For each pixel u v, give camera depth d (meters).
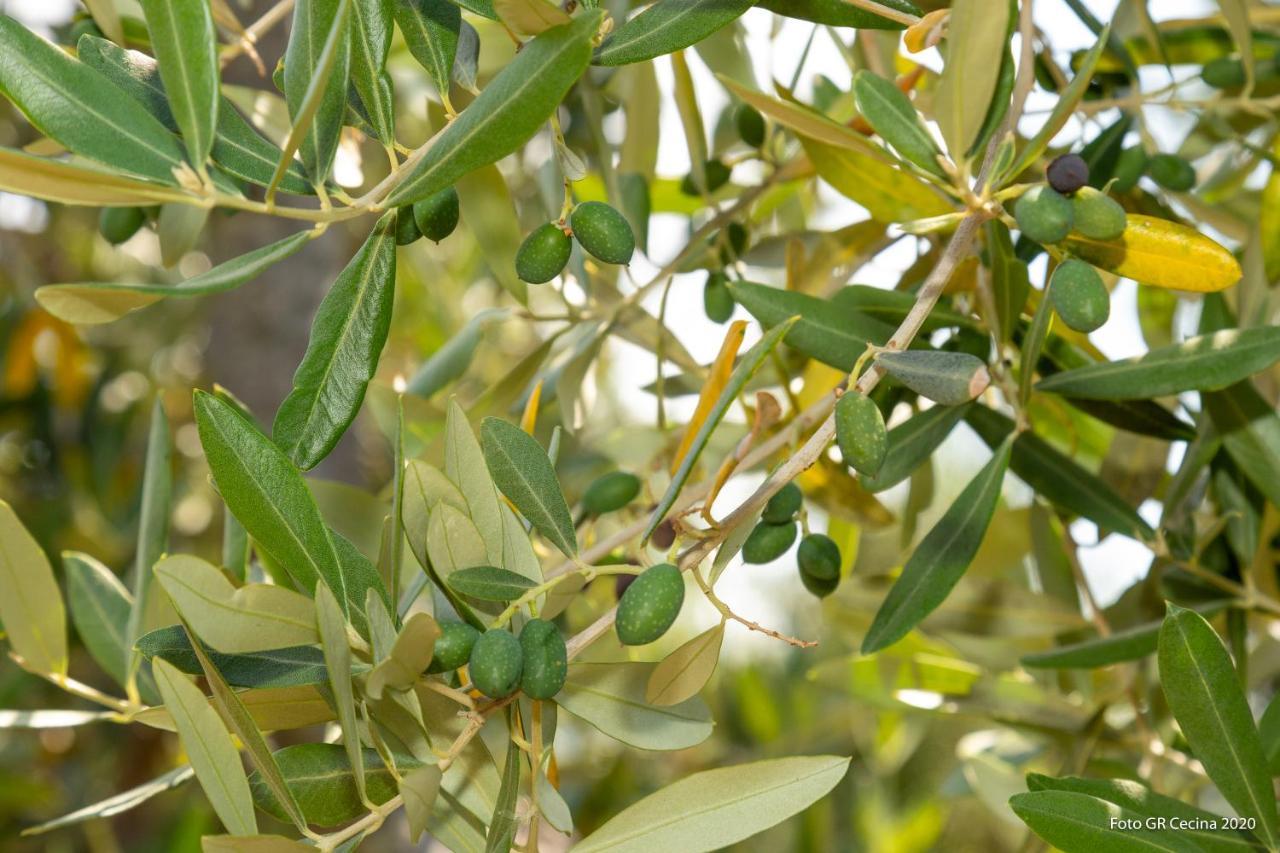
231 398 0.62
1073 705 0.77
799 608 1.42
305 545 0.53
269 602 0.52
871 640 0.60
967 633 0.73
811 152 0.67
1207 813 0.56
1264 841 0.55
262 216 1.08
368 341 0.54
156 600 0.66
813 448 0.53
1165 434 0.66
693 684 0.54
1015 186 0.54
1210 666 0.55
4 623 0.64
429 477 0.54
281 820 0.54
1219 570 0.69
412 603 0.59
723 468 0.53
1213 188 0.77
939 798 1.31
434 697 0.55
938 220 0.55
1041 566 0.73
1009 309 0.63
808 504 0.72
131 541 1.42
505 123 0.50
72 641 1.31
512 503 0.54
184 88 0.50
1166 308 0.74
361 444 1.22
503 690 0.51
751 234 0.78
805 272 0.72
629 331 0.75
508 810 0.53
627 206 0.73
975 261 0.65
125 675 0.69
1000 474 0.60
